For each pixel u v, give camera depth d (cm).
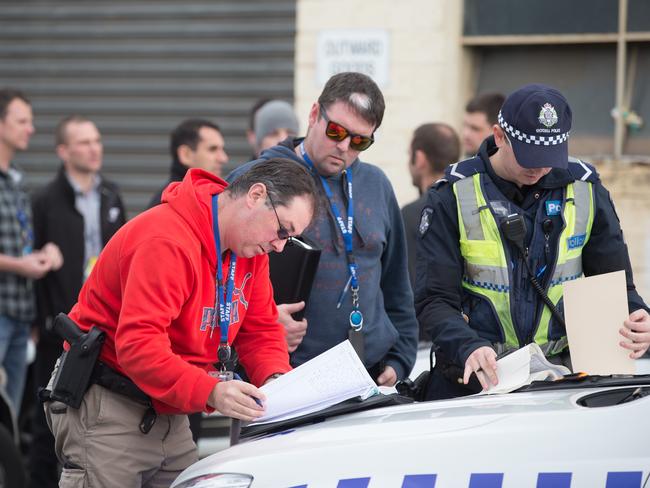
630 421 576
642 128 1408
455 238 745
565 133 705
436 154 1124
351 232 823
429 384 771
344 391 659
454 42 1432
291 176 666
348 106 788
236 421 662
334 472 590
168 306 660
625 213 1386
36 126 1591
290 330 791
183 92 1544
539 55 1442
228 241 682
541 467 568
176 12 1540
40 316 1289
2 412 1192
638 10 1386
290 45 1493
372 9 1446
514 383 666
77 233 1305
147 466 716
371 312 834
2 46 1597
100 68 1572
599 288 699
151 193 1566
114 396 704
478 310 743
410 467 581
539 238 734
